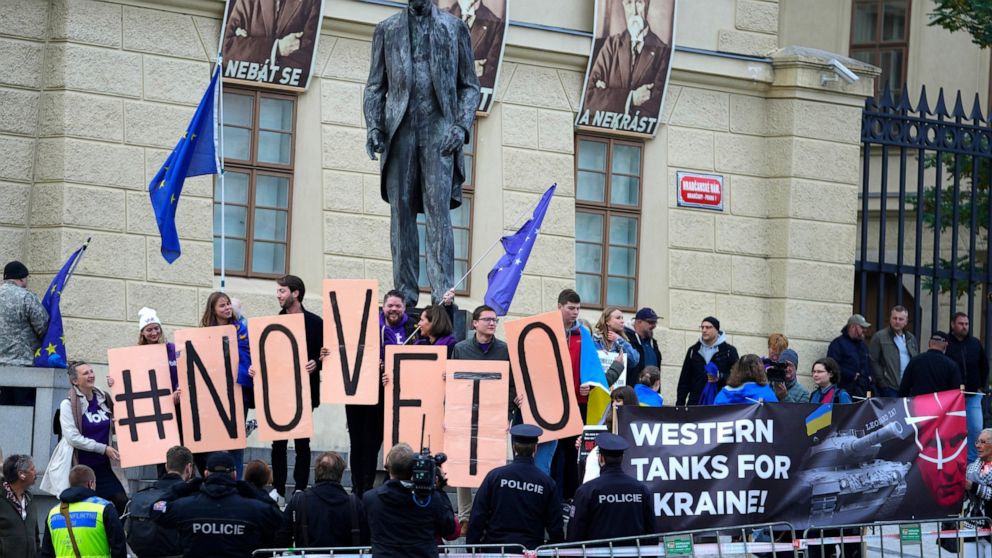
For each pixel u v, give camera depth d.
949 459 15.27
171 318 21.02
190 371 15.09
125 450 14.98
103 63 20.80
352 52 22.36
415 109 16.31
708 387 20.50
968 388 23.27
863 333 23.78
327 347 15.03
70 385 16.81
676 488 14.72
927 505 15.19
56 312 17.66
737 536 14.79
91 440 15.90
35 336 17.66
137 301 20.80
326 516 13.39
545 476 13.71
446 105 16.31
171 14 21.20
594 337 17.69
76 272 20.47
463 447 14.55
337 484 13.57
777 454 14.89
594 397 15.91
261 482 14.09
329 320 15.05
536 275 23.31
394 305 15.62
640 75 24.02
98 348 20.55
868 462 15.09
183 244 21.16
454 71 16.36
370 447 15.64
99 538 13.95
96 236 20.64
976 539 15.16
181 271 21.11
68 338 20.38
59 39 20.67
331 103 22.22
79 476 14.23
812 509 14.91
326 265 22.08
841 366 23.55
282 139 22.02
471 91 16.52
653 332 23.95
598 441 13.84
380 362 15.37
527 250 18.06
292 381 14.97
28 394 17.09
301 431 14.93
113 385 15.05
